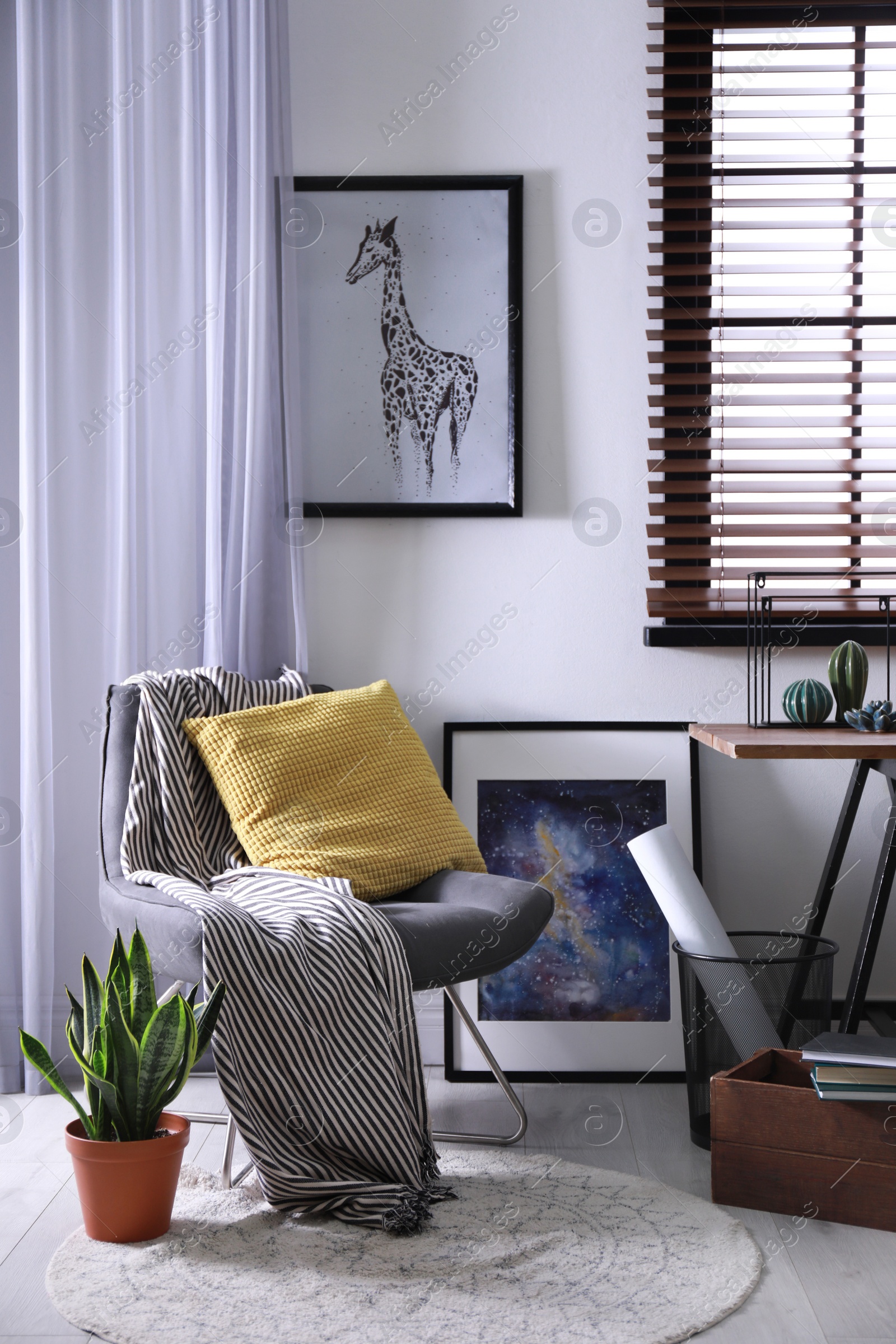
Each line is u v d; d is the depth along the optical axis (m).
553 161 2.34
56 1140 1.92
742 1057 1.86
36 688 2.14
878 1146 1.56
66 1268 1.44
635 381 2.35
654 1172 1.77
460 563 2.36
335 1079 1.57
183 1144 1.55
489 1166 1.77
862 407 2.35
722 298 2.32
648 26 2.29
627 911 2.28
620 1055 2.23
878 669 2.33
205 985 1.53
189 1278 1.41
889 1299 1.38
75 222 2.19
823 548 2.32
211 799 1.97
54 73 2.18
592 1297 1.37
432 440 2.35
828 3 2.29
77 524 2.22
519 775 2.33
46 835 2.15
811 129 2.32
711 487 2.31
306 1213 1.57
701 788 2.35
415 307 2.35
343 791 1.93
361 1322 1.31
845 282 2.33
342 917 1.63
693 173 2.33
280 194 2.25
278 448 2.28
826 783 2.33
